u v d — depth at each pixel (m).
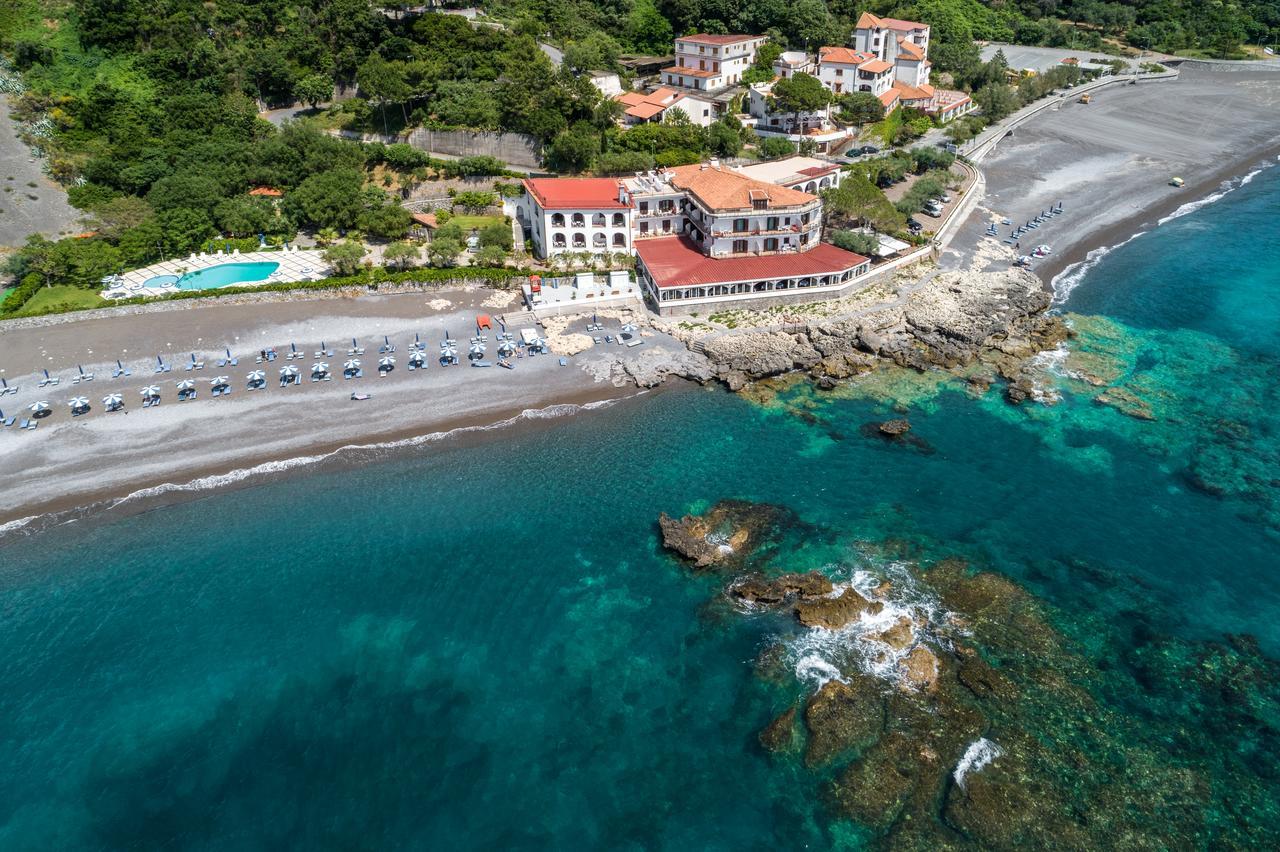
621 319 97.31
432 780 49.03
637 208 108.12
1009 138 162.12
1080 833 44.62
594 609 60.72
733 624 58.88
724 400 85.25
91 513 70.19
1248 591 60.88
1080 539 66.19
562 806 47.44
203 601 61.91
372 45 139.25
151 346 89.25
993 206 131.62
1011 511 69.31
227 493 72.56
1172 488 71.75
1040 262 114.50
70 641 58.72
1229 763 48.31
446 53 138.25
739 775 48.81
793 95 131.50
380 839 45.94
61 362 86.00
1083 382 87.06
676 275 98.62
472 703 53.84
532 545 66.81
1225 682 53.50
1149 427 79.69
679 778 48.78
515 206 119.81
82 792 48.62
